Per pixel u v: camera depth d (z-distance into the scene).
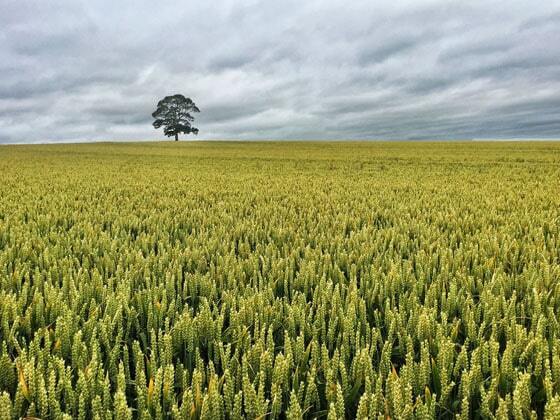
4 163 27.91
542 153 36.44
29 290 3.48
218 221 6.90
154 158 35.31
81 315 2.88
